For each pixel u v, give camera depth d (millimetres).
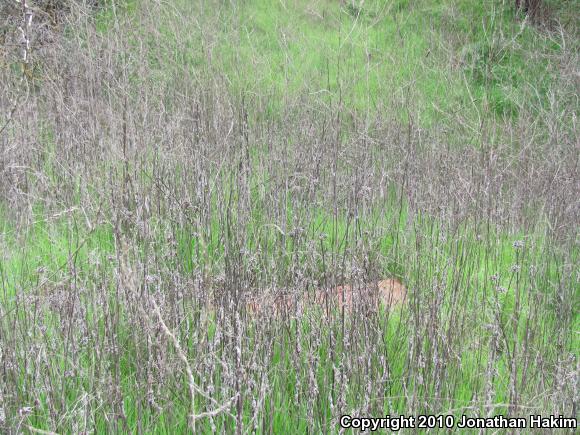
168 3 7348
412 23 9961
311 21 9930
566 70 8008
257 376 3426
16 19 7453
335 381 3414
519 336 4113
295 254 4238
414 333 3652
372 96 7266
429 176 6082
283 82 7820
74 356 3422
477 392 3479
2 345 3355
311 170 5906
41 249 5008
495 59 9000
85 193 5082
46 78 6922
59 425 3041
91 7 8180
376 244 4785
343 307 3559
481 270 4957
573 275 4910
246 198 4848
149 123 5875
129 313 3678
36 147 6152
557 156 6453
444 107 7535
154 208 5074
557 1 10031
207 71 6805
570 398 3375
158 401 3363
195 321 3723
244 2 9922
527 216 5879
